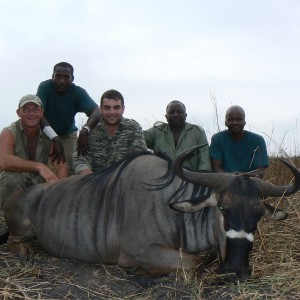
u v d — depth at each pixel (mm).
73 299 2184
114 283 2359
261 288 2211
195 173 2301
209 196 2285
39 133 3105
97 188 2652
